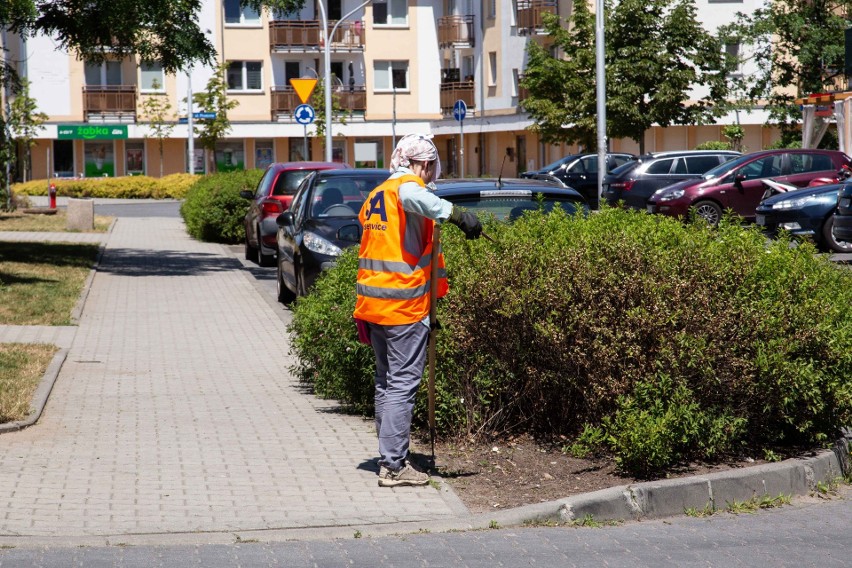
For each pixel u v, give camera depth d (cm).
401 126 7125
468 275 840
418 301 740
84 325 1554
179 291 1981
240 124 6881
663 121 4244
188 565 595
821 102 3600
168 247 2917
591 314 791
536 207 1184
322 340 970
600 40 3334
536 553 625
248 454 830
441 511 694
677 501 727
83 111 6794
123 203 5641
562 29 4441
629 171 3269
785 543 660
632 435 750
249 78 6956
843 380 822
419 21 7112
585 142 4466
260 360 1288
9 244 2748
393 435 743
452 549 629
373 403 960
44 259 2402
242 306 1788
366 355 934
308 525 664
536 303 816
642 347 789
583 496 706
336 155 7075
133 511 687
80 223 3400
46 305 1686
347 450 842
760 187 2866
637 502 714
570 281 801
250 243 2545
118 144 6956
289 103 6950
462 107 4153
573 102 4309
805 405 820
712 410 797
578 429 849
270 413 981
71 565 592
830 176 2878
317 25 6931
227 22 6875
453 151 7169
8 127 4103
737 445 832
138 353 1330
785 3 4388
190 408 1004
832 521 714
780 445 854
